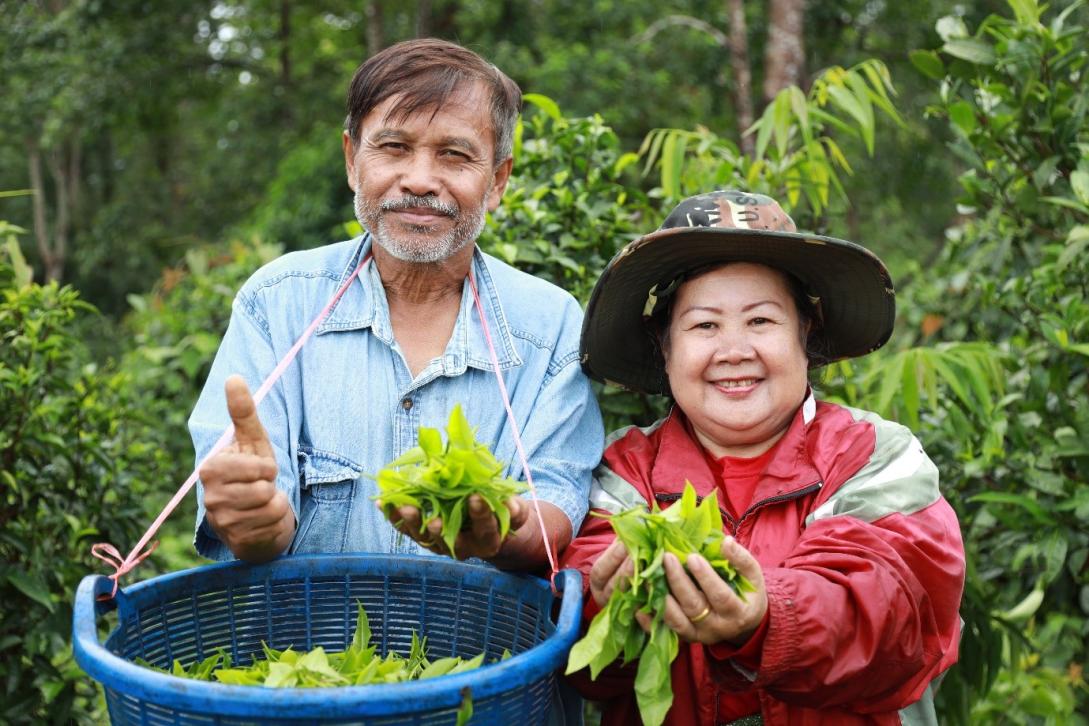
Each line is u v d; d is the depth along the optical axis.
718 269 1.92
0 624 2.94
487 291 2.06
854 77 3.03
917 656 1.72
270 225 13.64
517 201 2.82
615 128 11.88
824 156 3.09
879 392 3.06
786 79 8.41
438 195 1.88
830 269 1.94
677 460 1.97
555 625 1.71
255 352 1.97
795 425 1.93
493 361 1.93
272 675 1.53
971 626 2.87
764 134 3.04
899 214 14.51
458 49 1.94
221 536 1.80
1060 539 2.91
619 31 13.48
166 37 15.40
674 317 1.97
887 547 1.73
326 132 14.62
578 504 1.92
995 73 3.05
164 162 19.58
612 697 1.93
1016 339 3.42
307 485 1.96
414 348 2.03
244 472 1.65
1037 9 2.96
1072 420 2.98
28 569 2.94
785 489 1.87
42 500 3.03
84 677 3.22
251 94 16.89
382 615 1.94
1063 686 3.52
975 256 3.45
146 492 3.76
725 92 13.55
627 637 1.59
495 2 13.23
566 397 2.02
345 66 17.39
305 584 1.92
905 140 14.31
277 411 1.94
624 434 2.12
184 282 6.10
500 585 1.87
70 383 3.25
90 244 17.91
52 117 15.33
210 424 1.91
